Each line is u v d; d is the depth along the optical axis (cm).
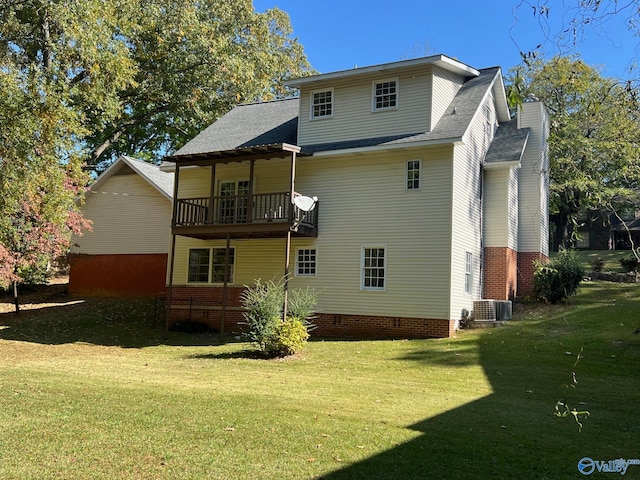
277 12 3659
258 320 1400
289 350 1333
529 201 2095
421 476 512
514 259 2025
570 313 1656
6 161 1533
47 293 2641
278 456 567
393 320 1603
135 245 2488
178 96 2912
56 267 2766
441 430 671
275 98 3441
